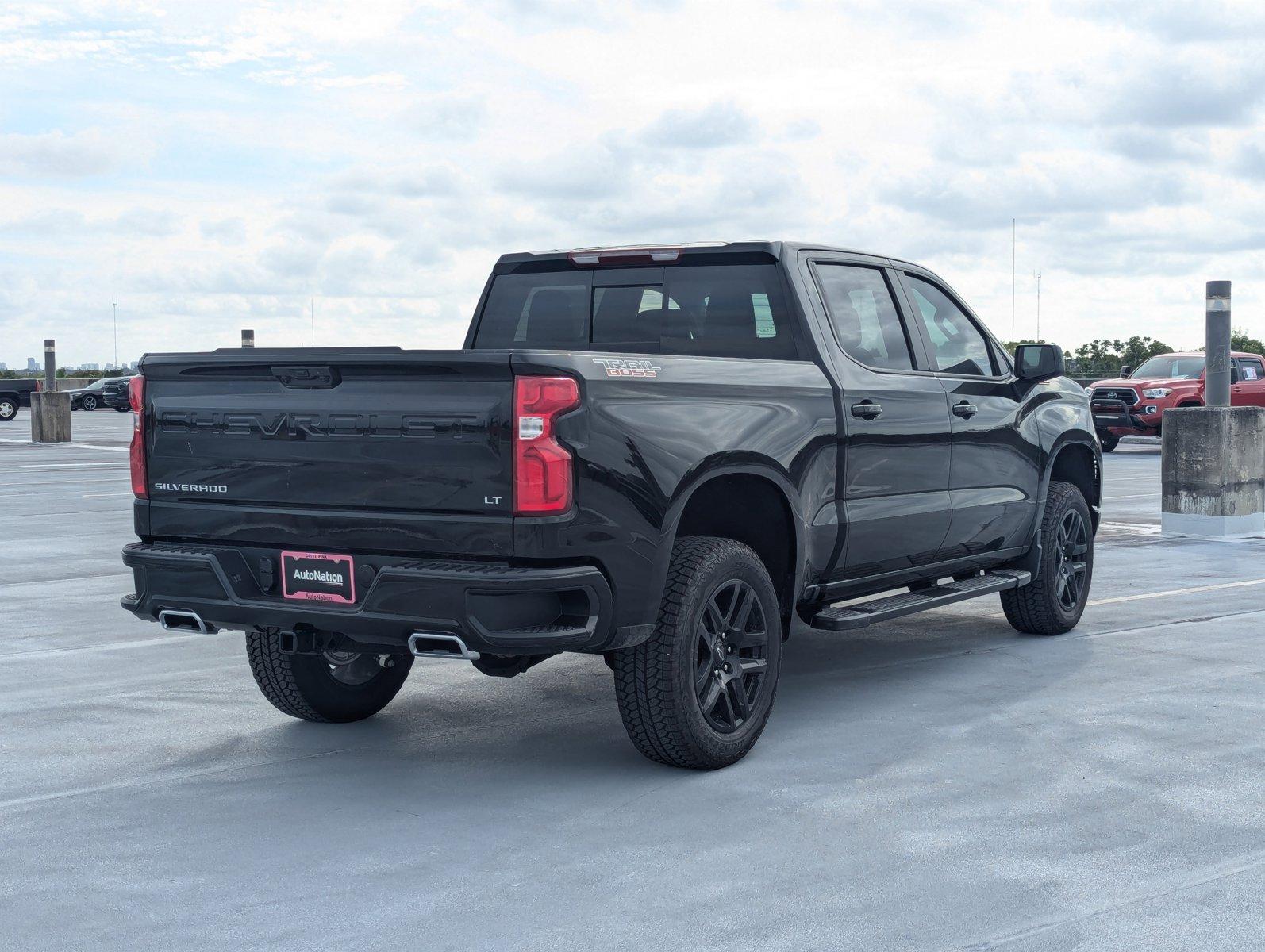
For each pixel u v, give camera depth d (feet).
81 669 22.95
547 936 11.71
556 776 16.65
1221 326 41.60
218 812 15.30
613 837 14.30
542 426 14.56
